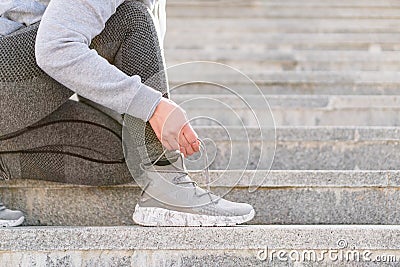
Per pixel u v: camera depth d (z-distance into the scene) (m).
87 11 1.63
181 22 5.02
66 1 1.62
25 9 1.76
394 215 2.08
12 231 1.69
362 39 4.77
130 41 1.73
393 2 5.17
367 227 1.73
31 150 1.86
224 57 4.48
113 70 1.63
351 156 2.71
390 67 4.34
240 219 1.77
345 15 5.07
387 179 2.07
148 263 1.70
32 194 2.02
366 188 2.08
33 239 1.69
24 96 1.71
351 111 3.37
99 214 2.03
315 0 5.31
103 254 1.70
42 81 1.70
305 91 3.88
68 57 1.60
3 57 1.69
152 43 1.74
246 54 4.53
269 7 5.19
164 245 1.69
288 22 5.02
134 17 1.74
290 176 2.07
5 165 1.87
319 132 2.73
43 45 1.60
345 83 3.84
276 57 4.53
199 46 4.83
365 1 5.22
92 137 1.87
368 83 3.82
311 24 5.02
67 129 1.86
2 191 2.01
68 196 2.02
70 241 1.69
